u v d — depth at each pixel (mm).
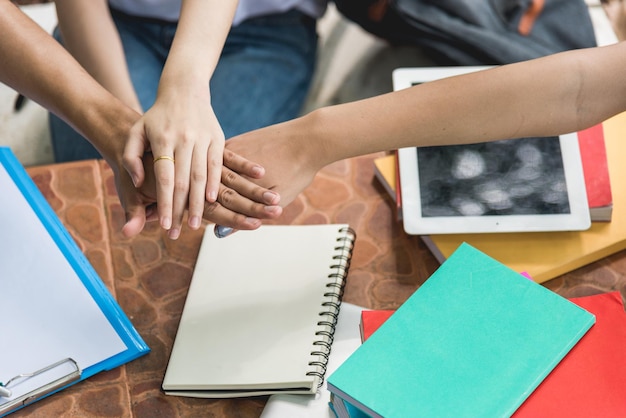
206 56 1022
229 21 1069
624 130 1077
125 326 920
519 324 812
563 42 1670
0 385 845
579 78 909
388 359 790
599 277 960
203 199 927
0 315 912
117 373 888
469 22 1667
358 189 1067
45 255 976
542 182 994
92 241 1020
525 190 989
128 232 935
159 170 928
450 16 1676
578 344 808
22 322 907
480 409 745
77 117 998
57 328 905
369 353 796
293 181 963
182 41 1027
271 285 929
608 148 1060
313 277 931
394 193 1037
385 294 958
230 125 1575
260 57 1636
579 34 1668
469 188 996
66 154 1564
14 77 1028
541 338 798
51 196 1070
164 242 1015
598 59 913
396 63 2006
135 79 1567
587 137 1050
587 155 1029
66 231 1017
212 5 1053
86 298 938
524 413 757
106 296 949
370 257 995
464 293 845
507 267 866
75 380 868
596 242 970
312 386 827
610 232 979
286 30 1665
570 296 944
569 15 1682
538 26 1676
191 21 1042
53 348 885
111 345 896
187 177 935
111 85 1360
